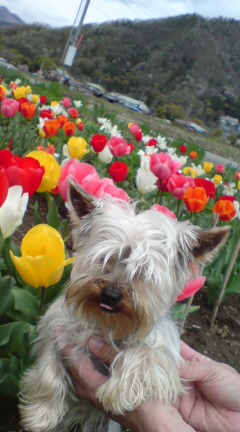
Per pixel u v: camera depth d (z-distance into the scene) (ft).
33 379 1.81
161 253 1.78
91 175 2.18
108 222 1.80
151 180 3.25
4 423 1.89
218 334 3.23
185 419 1.91
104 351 1.75
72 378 1.86
